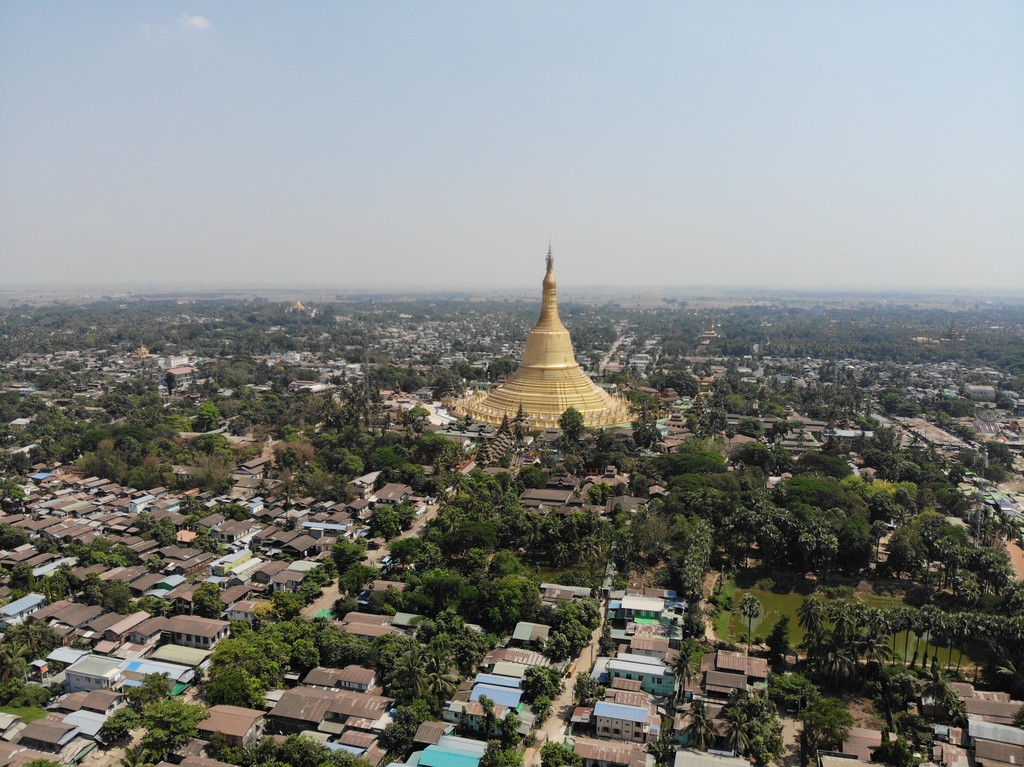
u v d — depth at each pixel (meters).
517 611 151.50
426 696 123.62
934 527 189.75
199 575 175.25
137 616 152.62
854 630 135.75
